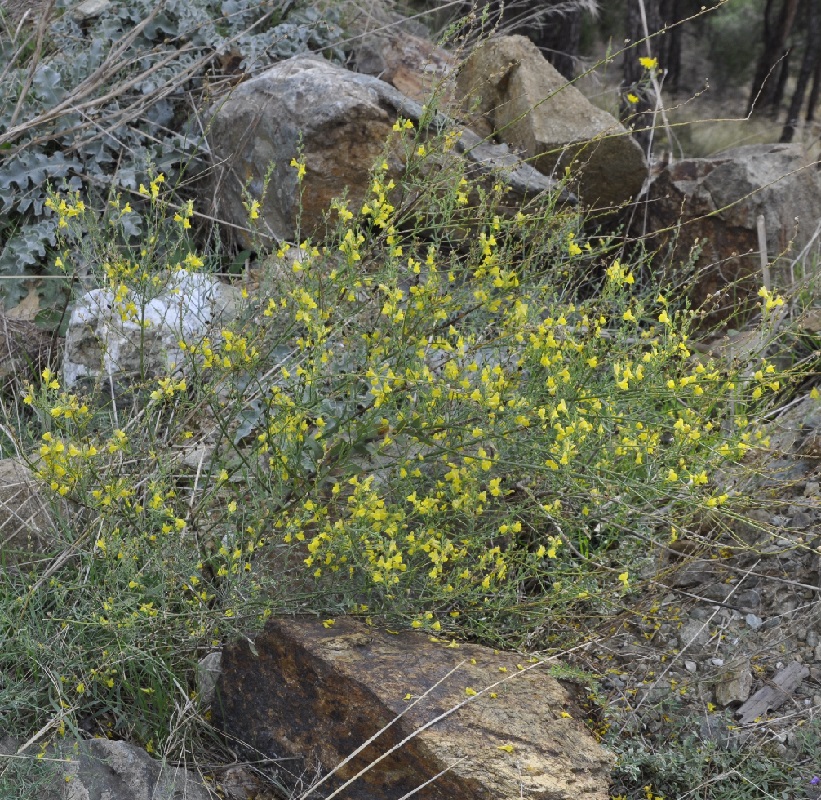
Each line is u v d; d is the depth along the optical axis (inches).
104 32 200.8
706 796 109.8
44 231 175.2
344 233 123.0
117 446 110.2
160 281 128.6
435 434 117.6
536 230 146.6
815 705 118.9
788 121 325.4
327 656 106.9
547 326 110.0
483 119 208.4
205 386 123.1
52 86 189.2
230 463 134.0
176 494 123.0
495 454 123.0
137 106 192.2
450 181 135.1
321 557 111.4
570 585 117.5
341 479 124.1
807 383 166.9
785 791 108.5
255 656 113.3
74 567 121.3
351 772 104.3
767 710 119.6
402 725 100.1
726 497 109.4
